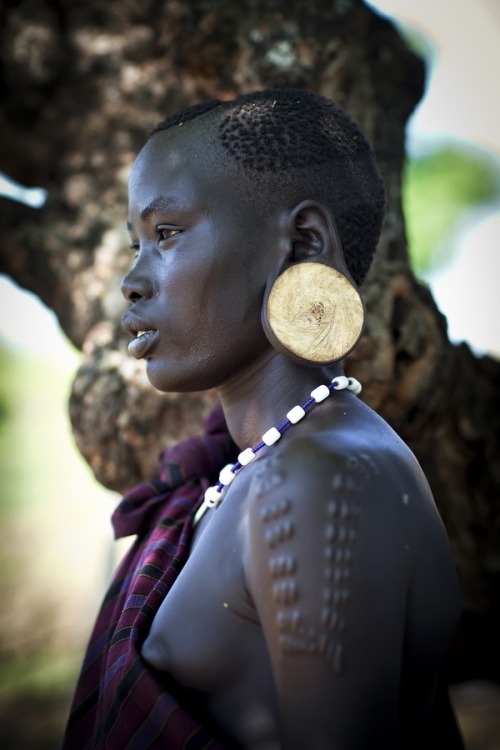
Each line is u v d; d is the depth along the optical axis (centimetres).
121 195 378
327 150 215
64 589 978
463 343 355
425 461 334
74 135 392
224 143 211
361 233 222
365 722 169
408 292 319
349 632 169
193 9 339
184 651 190
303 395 211
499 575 343
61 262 379
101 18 380
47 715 787
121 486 338
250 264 207
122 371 330
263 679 185
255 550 177
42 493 1053
